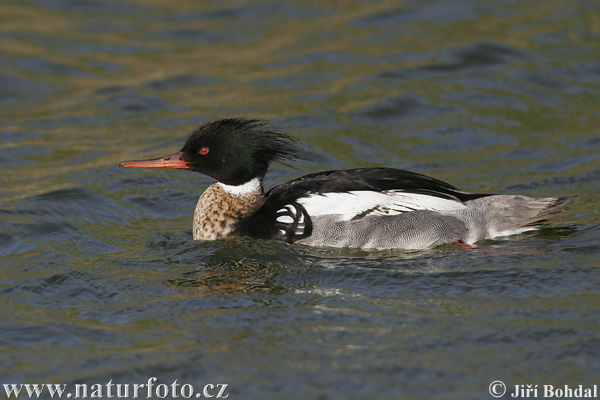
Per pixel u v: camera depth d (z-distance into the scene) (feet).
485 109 65.62
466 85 69.82
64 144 61.41
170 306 35.88
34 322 34.81
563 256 39.73
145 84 72.64
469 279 37.47
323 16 88.12
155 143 60.29
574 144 58.75
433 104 66.49
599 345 30.94
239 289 37.52
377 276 38.24
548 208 43.42
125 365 30.94
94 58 78.74
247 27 85.87
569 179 52.21
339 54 77.61
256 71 74.95
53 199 50.80
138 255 42.57
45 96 71.56
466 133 61.57
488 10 86.63
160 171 56.18
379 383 28.94
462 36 79.77
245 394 28.58
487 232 42.91
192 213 49.88
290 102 67.05
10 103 70.23
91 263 41.29
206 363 30.78
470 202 43.24
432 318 33.71
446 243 42.32
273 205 43.83
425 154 58.29
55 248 43.42
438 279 37.63
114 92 71.46
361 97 67.62
